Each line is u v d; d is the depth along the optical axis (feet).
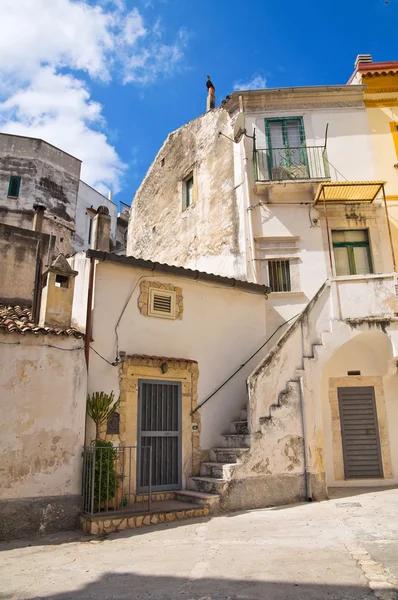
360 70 44.70
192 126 54.08
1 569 17.54
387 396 36.68
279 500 29.01
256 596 13.91
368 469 35.78
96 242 41.60
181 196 53.26
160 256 55.42
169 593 14.51
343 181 41.27
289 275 41.06
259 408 30.22
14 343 24.32
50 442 24.27
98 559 18.51
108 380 28.63
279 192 42.22
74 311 31.45
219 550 18.99
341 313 33.17
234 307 36.83
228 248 44.09
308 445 30.63
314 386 31.94
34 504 23.13
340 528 21.76
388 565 15.84
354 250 41.63
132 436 28.81
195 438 31.83
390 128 44.01
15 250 39.78
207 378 33.68
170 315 32.78
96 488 24.18
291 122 44.34
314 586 14.44
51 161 81.87
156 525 24.32
